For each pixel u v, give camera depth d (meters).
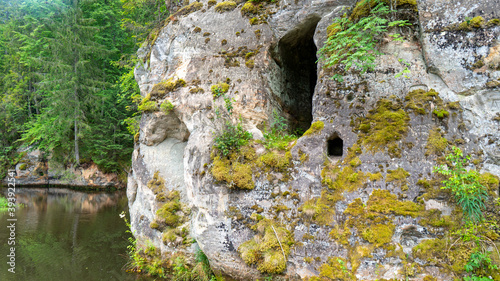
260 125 5.56
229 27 5.96
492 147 3.72
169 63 6.54
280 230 4.43
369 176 4.09
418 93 4.05
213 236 4.86
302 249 4.29
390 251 3.83
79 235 8.96
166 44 6.68
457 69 3.90
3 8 25.14
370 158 4.12
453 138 3.86
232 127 5.12
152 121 6.32
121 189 18.91
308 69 7.02
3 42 22.91
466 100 3.87
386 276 3.80
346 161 4.25
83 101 18.50
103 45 18.78
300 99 6.78
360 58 4.07
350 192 4.14
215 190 4.87
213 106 5.60
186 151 5.50
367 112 4.25
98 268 6.43
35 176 19.53
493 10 3.74
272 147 4.85
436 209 3.79
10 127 21.36
